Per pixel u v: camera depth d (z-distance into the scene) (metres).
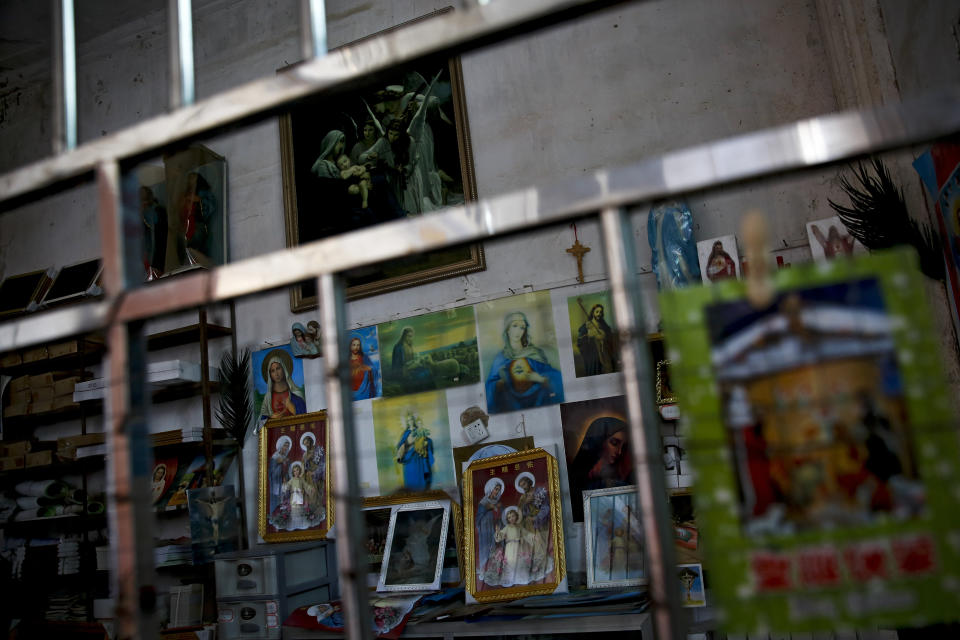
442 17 1.14
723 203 3.98
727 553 0.92
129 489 1.20
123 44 5.93
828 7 3.70
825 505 0.90
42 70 6.28
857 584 0.88
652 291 4.00
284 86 1.23
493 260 4.40
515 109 4.54
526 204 1.06
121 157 1.33
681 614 0.94
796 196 3.87
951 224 2.87
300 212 4.89
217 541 4.38
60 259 5.85
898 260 0.91
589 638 3.52
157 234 5.13
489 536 3.80
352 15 5.10
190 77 1.35
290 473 4.48
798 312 0.94
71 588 5.07
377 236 1.13
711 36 4.20
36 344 1.34
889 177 3.44
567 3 1.07
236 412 4.76
